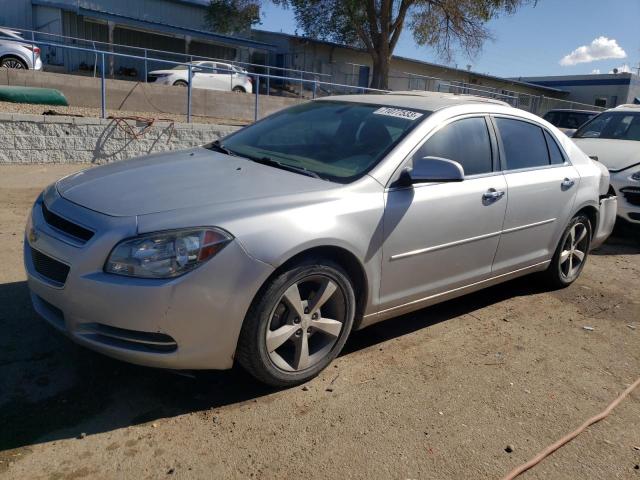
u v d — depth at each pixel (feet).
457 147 12.69
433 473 8.55
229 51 96.94
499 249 13.75
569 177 15.56
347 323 10.91
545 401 10.82
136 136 34.63
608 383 11.75
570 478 8.77
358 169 11.28
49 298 9.46
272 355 9.91
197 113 53.01
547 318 14.89
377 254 10.91
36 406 9.33
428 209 11.62
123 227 8.88
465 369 11.75
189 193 9.87
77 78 46.93
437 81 77.15
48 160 31.99
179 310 8.73
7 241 17.33
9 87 40.63
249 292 9.16
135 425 9.08
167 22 92.53
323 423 9.50
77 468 8.04
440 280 12.53
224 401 9.90
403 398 10.45
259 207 9.58
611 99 126.62
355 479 8.28
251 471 8.25
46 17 80.07
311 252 9.98
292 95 77.41
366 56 107.55
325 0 89.35
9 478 7.72
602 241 18.19
